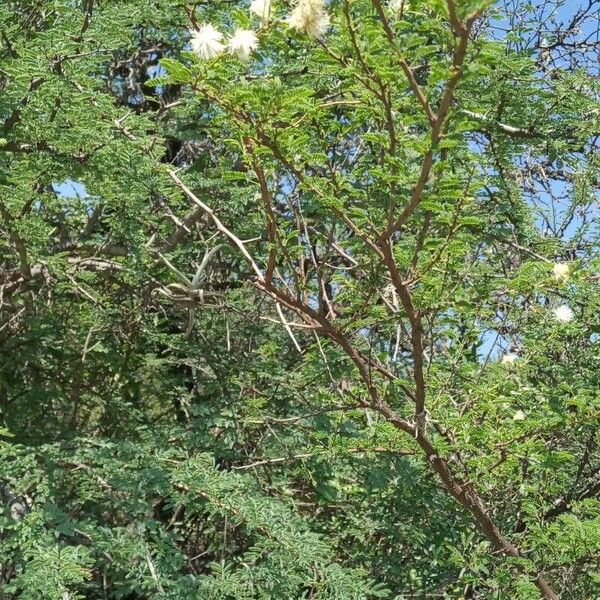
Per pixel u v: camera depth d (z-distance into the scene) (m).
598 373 4.47
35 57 3.99
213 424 5.21
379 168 3.11
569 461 4.74
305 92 2.89
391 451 4.44
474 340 4.48
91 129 4.27
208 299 6.07
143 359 6.34
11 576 4.89
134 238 4.89
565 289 4.11
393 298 4.62
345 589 3.96
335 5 2.72
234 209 5.34
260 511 4.18
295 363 6.32
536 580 4.16
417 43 2.63
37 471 4.22
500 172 5.12
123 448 4.50
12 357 6.03
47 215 5.70
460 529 5.04
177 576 4.22
